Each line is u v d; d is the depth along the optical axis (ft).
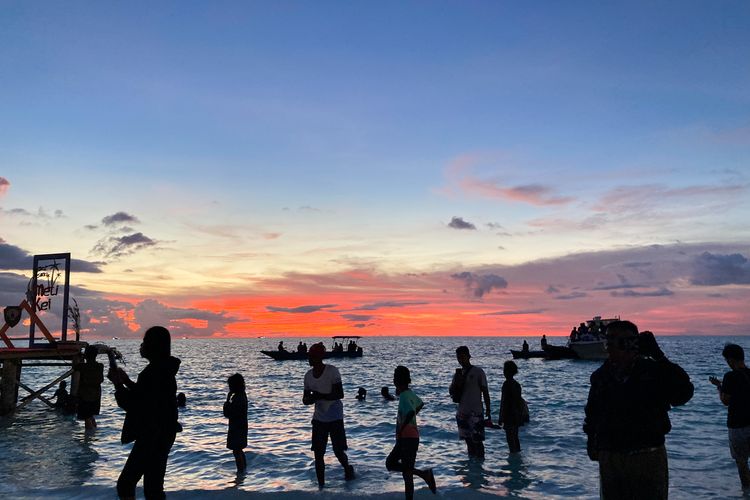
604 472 13.26
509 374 35.19
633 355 13.30
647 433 12.84
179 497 22.31
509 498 22.13
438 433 43.78
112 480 27.71
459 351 32.40
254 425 50.60
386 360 224.12
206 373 147.54
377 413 60.13
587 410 14.15
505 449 35.94
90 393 45.52
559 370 137.80
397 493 22.41
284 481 27.66
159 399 16.89
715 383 24.81
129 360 257.55
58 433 44.09
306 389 25.95
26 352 55.72
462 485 26.55
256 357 293.02
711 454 35.09
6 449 36.86
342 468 30.60
